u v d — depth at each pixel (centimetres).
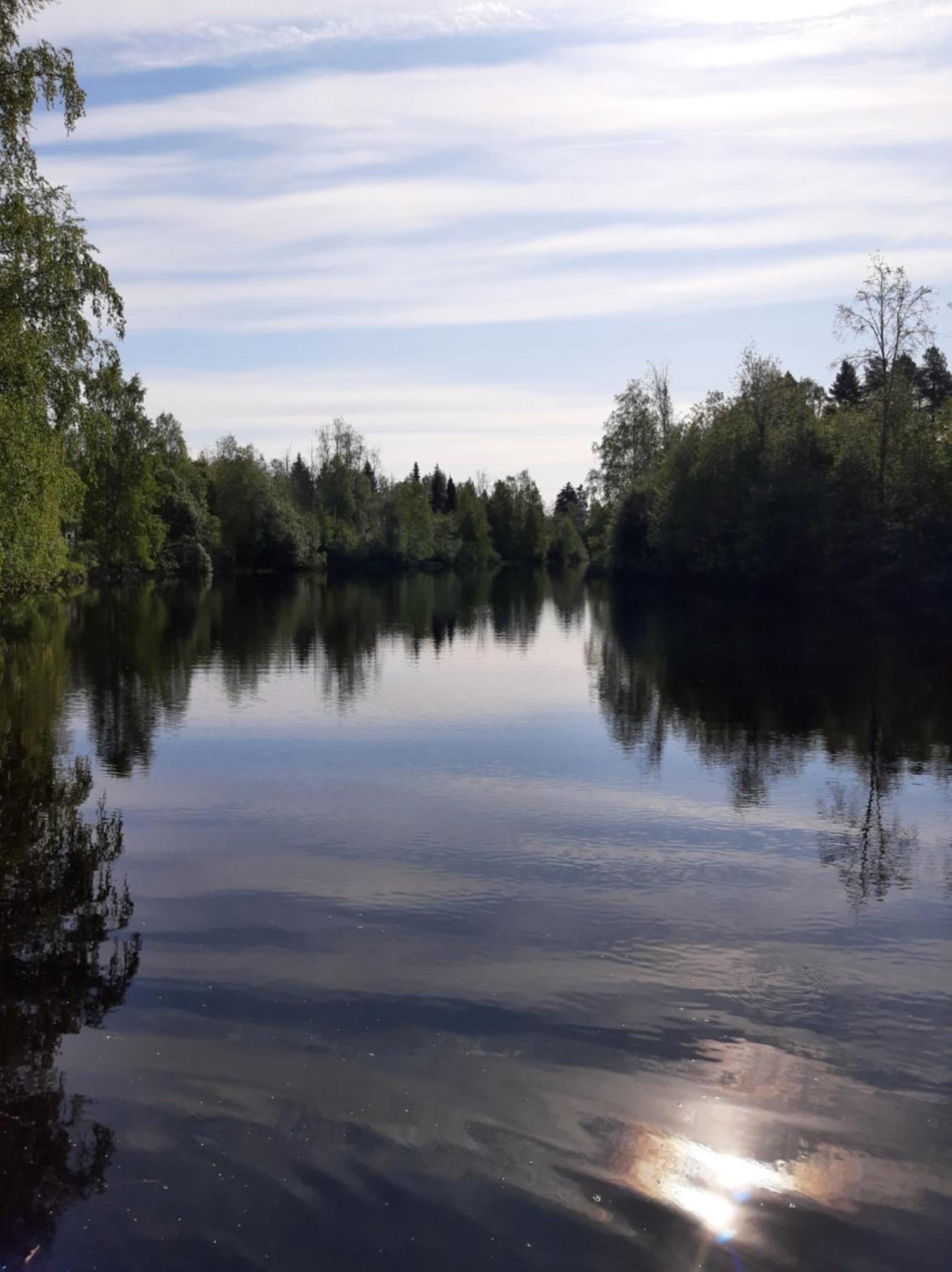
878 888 974
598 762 1527
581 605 5184
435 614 4550
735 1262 454
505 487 11519
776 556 4891
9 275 1716
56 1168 513
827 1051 645
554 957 796
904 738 1708
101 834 1138
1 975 746
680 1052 640
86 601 4950
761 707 2023
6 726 1769
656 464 6638
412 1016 684
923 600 4172
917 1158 530
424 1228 473
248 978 746
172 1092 583
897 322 4253
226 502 8588
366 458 10631
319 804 1278
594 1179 508
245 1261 453
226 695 2164
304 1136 541
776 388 5234
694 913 902
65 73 1647
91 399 1938
